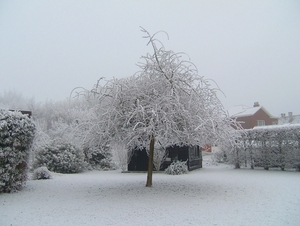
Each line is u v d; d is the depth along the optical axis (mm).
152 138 7531
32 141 8164
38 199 6859
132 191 7859
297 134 12781
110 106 7219
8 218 5180
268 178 10539
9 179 7594
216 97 7523
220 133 7340
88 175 12625
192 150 14719
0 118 7402
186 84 7246
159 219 5055
